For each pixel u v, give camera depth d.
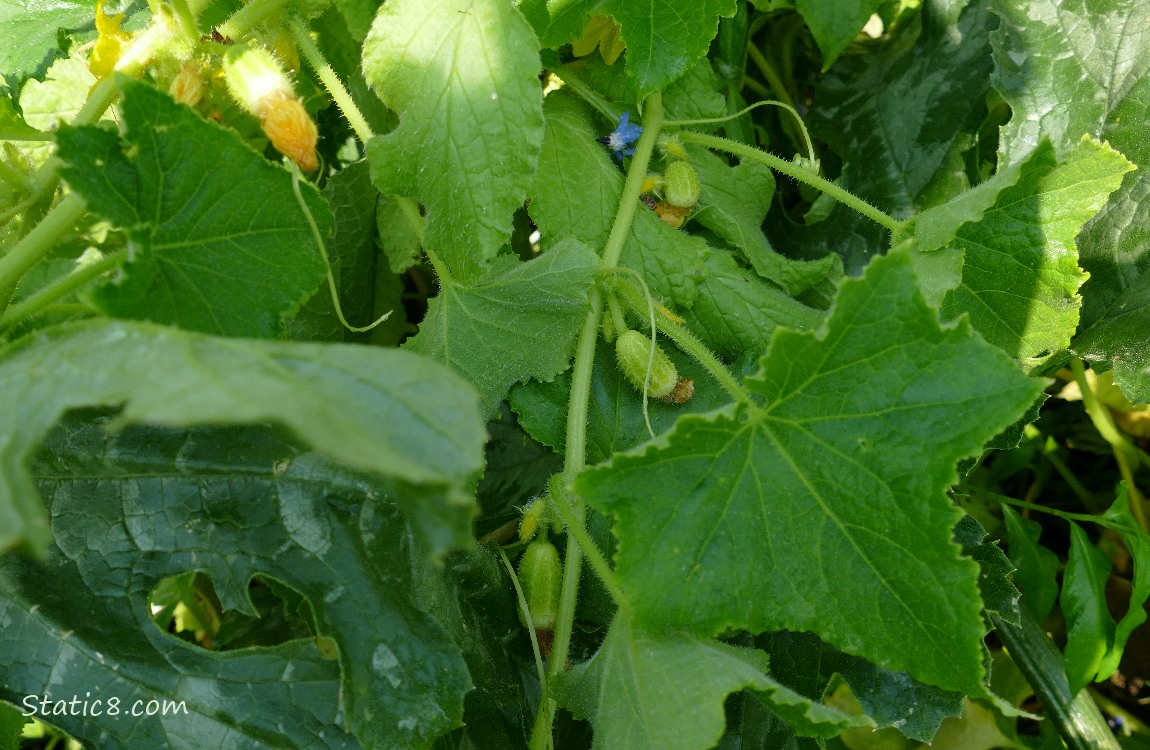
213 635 0.51
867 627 0.33
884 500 0.32
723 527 0.33
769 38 0.54
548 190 0.42
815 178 0.42
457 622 0.37
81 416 0.36
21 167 0.36
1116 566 0.52
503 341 0.40
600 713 0.34
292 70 0.40
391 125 0.48
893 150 0.49
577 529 0.36
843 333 0.31
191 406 0.23
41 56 0.41
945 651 0.32
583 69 0.45
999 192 0.37
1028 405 0.30
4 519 0.24
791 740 0.38
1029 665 0.45
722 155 0.48
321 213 0.33
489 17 0.36
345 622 0.34
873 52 0.52
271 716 0.34
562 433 0.40
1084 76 0.45
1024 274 0.40
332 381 0.25
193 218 0.31
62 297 0.32
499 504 0.44
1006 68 0.46
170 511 0.35
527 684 0.39
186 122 0.30
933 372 0.31
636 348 0.39
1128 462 0.51
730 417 0.32
